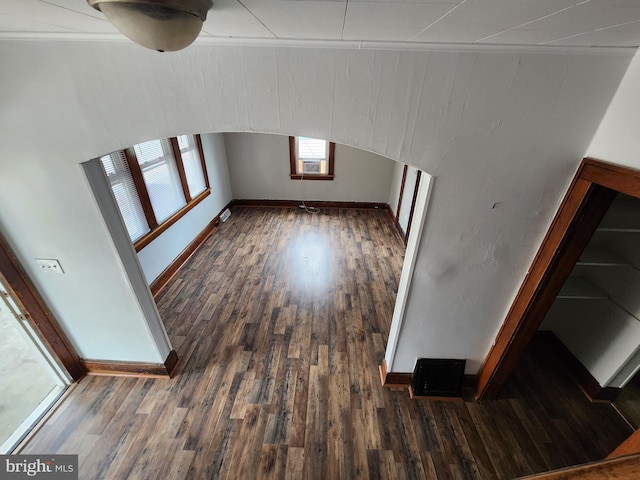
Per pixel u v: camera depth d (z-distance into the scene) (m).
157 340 2.13
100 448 1.84
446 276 1.71
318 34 1.02
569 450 1.87
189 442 1.87
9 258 1.73
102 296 1.92
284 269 3.66
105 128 1.35
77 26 1.00
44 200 1.56
